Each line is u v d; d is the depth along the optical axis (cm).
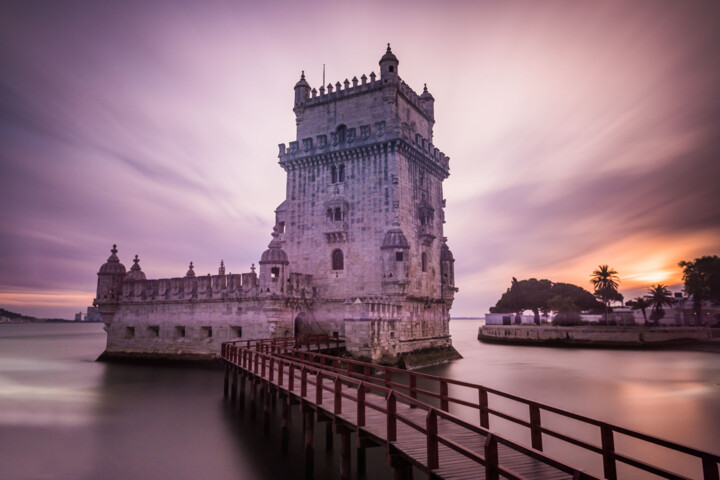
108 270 5772
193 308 5056
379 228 4881
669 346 8112
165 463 2109
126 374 4559
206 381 4100
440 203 6034
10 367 5259
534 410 1290
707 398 3544
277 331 4472
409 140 5081
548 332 9275
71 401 3366
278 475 1958
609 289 11231
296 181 5462
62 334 16725
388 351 4547
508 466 1220
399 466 1391
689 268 8831
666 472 891
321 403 1945
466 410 3119
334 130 5438
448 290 5844
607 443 1046
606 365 5581
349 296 4919
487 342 10512
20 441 2441
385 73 5175
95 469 2047
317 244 5203
